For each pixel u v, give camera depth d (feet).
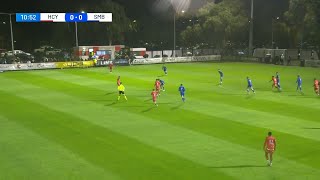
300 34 257.96
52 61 244.22
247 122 89.66
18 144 74.59
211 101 116.37
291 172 59.06
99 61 239.50
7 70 217.77
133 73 197.36
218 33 290.76
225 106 108.68
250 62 258.16
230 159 64.90
